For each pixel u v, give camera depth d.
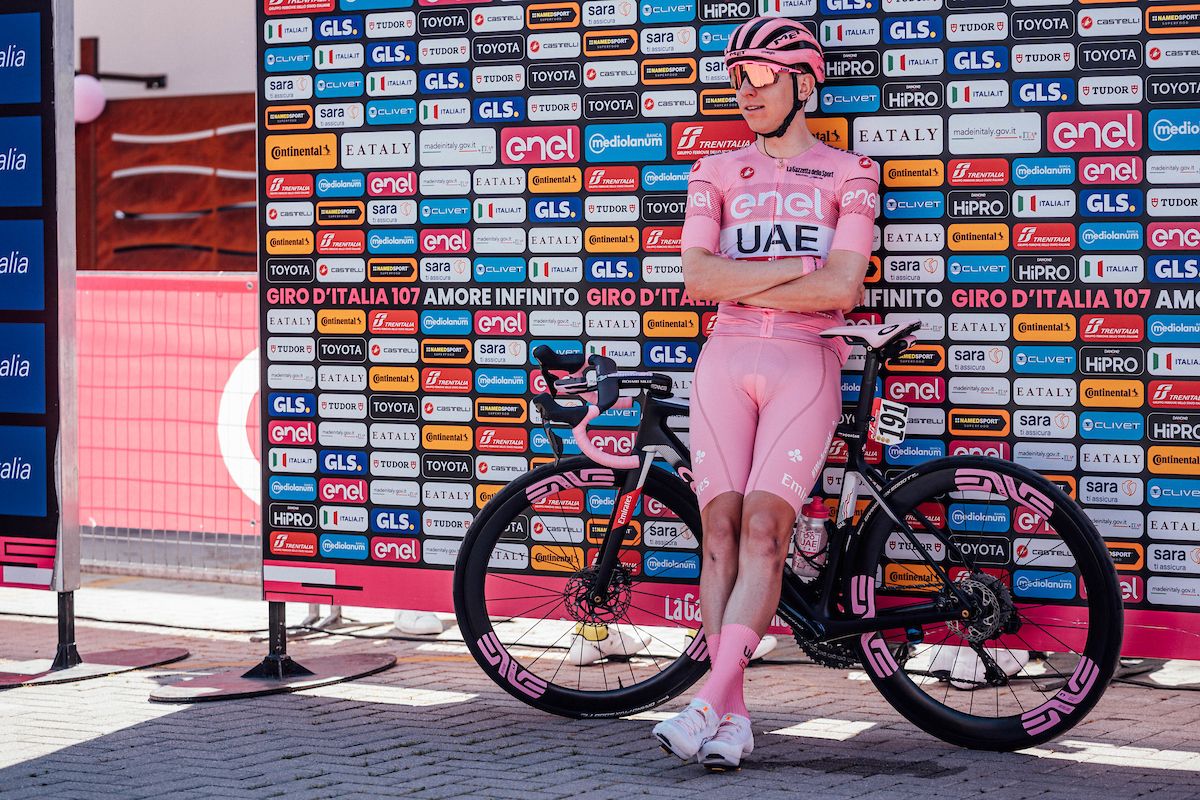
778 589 4.07
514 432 4.88
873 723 4.53
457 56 4.84
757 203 4.35
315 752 4.16
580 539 4.78
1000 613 4.21
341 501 5.04
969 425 4.49
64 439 5.23
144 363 6.54
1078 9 4.32
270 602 5.12
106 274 6.57
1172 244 4.30
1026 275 4.42
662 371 4.75
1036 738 4.14
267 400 5.10
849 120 4.52
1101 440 4.38
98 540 6.74
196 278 6.39
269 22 5.01
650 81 4.68
